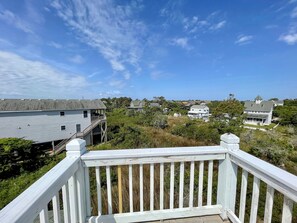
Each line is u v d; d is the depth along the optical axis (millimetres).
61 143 13719
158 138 11117
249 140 12039
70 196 1163
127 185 2889
